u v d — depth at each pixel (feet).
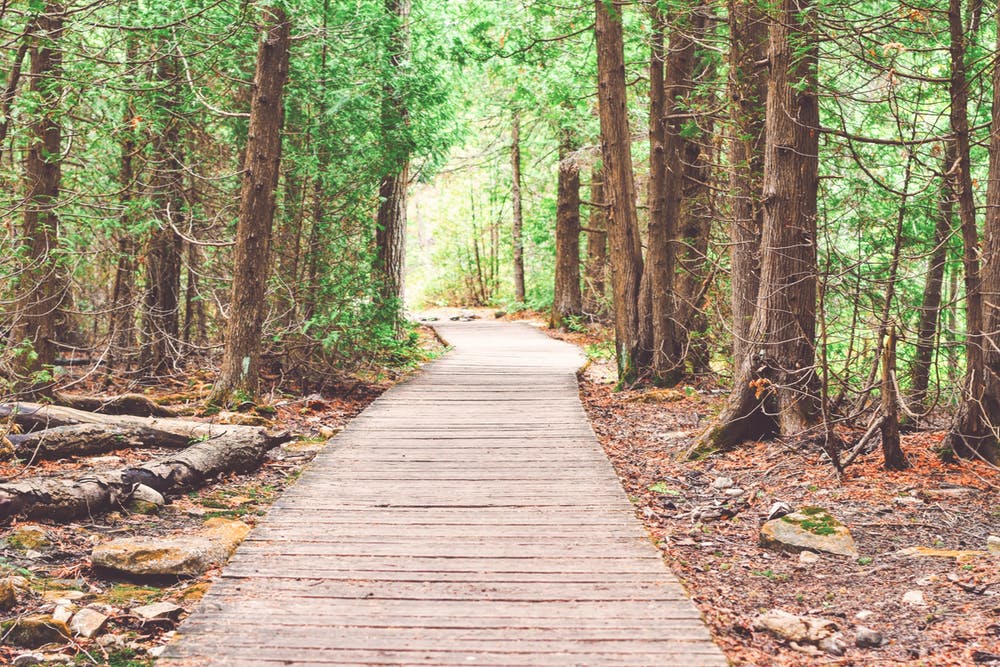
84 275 41.09
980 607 15.97
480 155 106.52
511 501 23.29
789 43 28.09
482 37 51.26
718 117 39.52
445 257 132.16
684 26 39.11
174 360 39.88
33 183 32.32
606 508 22.67
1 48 25.68
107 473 22.39
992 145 25.38
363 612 16.01
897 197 31.73
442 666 13.88
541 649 14.49
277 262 42.78
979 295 25.04
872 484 24.25
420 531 20.75
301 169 41.47
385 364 49.67
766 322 29.76
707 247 47.21
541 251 99.91
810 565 19.20
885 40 28.12
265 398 38.01
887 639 15.15
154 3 33.40
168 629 15.65
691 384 44.09
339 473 26.11
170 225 39.37
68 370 40.45
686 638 14.93
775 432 29.99
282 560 18.71
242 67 41.22
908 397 31.68
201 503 23.57
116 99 36.73
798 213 29.14
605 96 44.52
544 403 38.32
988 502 22.48
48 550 18.85
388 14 43.11
